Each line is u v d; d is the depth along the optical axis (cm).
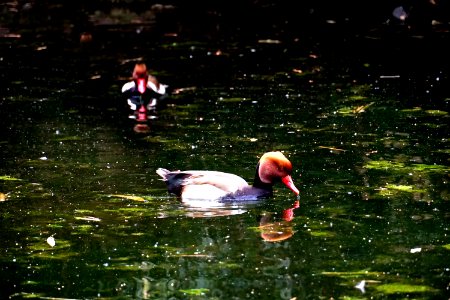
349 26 2559
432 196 1187
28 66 2167
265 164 1230
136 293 906
